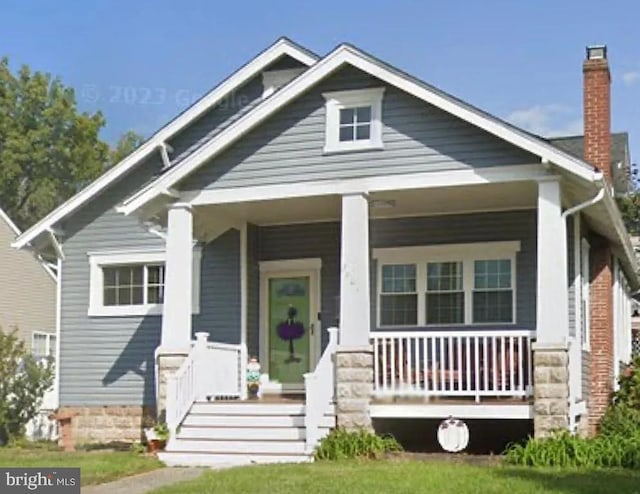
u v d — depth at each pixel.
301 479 11.00
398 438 15.33
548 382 13.06
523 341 13.89
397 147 14.29
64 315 19.62
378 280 17.08
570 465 12.17
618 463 12.12
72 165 47.94
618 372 20.16
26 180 47.59
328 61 14.48
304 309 17.72
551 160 13.20
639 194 33.28
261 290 18.00
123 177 19.52
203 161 15.06
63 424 16.98
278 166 14.88
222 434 14.23
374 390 14.12
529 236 16.30
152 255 19.12
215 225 17.20
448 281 16.72
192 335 17.92
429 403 13.79
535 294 16.12
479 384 13.77
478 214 16.64
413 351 15.62
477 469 11.79
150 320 19.06
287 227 17.95
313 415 13.67
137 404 18.89
